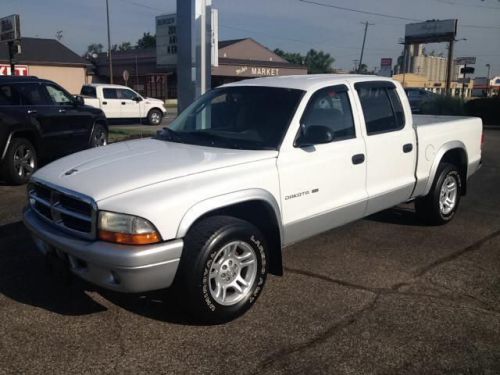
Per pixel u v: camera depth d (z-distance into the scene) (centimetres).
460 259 514
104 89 2198
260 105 459
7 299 418
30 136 909
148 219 337
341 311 399
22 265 490
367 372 319
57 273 388
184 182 367
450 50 4372
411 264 500
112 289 346
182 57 962
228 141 441
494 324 380
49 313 395
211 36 975
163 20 1145
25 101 920
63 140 999
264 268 398
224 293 375
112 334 364
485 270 486
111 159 415
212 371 320
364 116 503
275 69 5791
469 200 773
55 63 4591
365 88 514
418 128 566
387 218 659
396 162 532
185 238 357
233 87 503
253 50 5797
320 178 448
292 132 430
